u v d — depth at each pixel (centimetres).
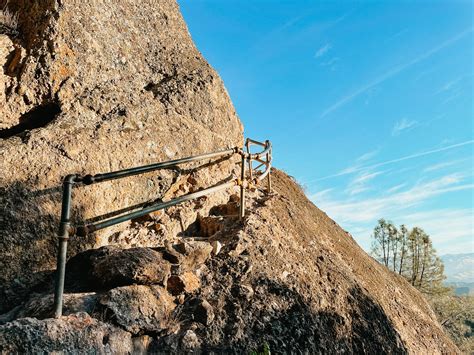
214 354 304
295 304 382
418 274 1538
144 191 429
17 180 334
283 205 573
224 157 550
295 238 506
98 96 453
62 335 247
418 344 516
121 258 319
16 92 410
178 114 523
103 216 384
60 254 270
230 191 552
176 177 468
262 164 607
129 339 279
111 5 545
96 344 258
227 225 464
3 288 306
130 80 518
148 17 614
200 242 393
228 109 616
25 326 240
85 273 336
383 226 1617
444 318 1595
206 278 366
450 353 578
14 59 418
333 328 397
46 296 294
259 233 446
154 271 318
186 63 618
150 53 582
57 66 428
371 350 418
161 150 460
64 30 442
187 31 696
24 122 417
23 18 449
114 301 283
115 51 515
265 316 353
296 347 345
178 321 318
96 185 380
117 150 413
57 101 422
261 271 395
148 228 430
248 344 323
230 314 339
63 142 376
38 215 336
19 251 319
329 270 482
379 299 536
